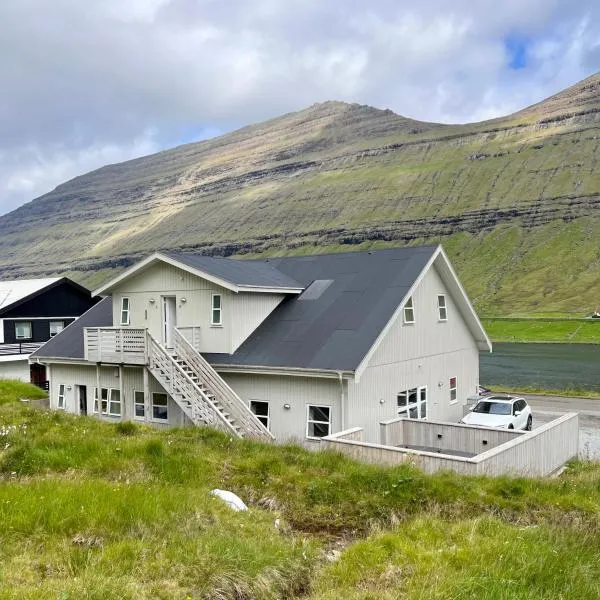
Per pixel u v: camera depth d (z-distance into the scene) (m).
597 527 9.68
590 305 161.25
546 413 31.23
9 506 8.16
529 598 6.59
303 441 20.61
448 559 7.74
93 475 10.91
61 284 47.34
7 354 41.38
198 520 8.55
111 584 6.36
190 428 15.83
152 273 25.94
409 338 23.92
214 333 23.81
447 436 18.41
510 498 11.28
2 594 5.88
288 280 26.05
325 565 8.16
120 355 24.62
